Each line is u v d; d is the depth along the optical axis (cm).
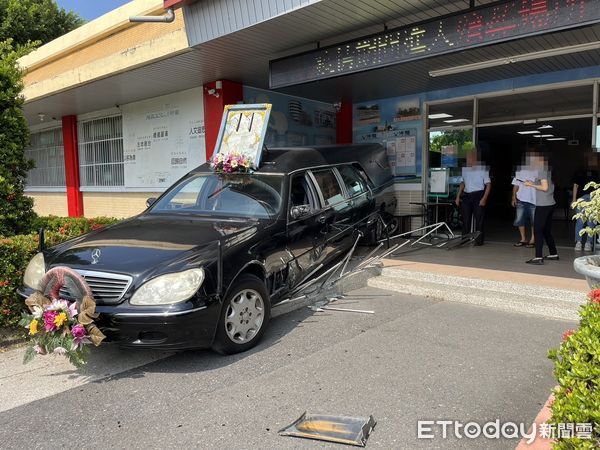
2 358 451
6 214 616
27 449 297
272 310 546
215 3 682
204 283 400
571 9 498
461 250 881
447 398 352
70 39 1041
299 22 643
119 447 297
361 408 339
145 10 838
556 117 886
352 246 687
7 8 1856
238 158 583
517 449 255
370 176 786
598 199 383
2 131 619
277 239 502
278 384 379
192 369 412
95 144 1348
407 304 601
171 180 1123
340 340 475
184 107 1068
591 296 272
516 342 465
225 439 303
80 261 422
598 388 195
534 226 740
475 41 565
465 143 999
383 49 643
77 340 373
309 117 1120
